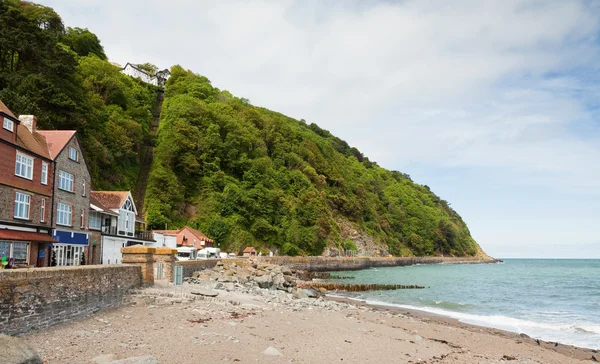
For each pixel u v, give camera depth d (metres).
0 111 27.41
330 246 106.06
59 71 67.19
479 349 19.88
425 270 109.44
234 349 13.64
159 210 76.88
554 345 22.59
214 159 97.06
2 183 27.72
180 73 145.25
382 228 149.88
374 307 34.66
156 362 10.22
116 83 98.62
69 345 12.33
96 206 44.06
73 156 38.00
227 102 135.62
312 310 26.23
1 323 12.06
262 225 88.25
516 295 49.88
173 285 26.19
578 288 60.50
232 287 33.69
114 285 19.28
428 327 25.00
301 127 182.00
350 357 14.82
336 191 132.38
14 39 62.03
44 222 32.88
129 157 86.62
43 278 13.97
